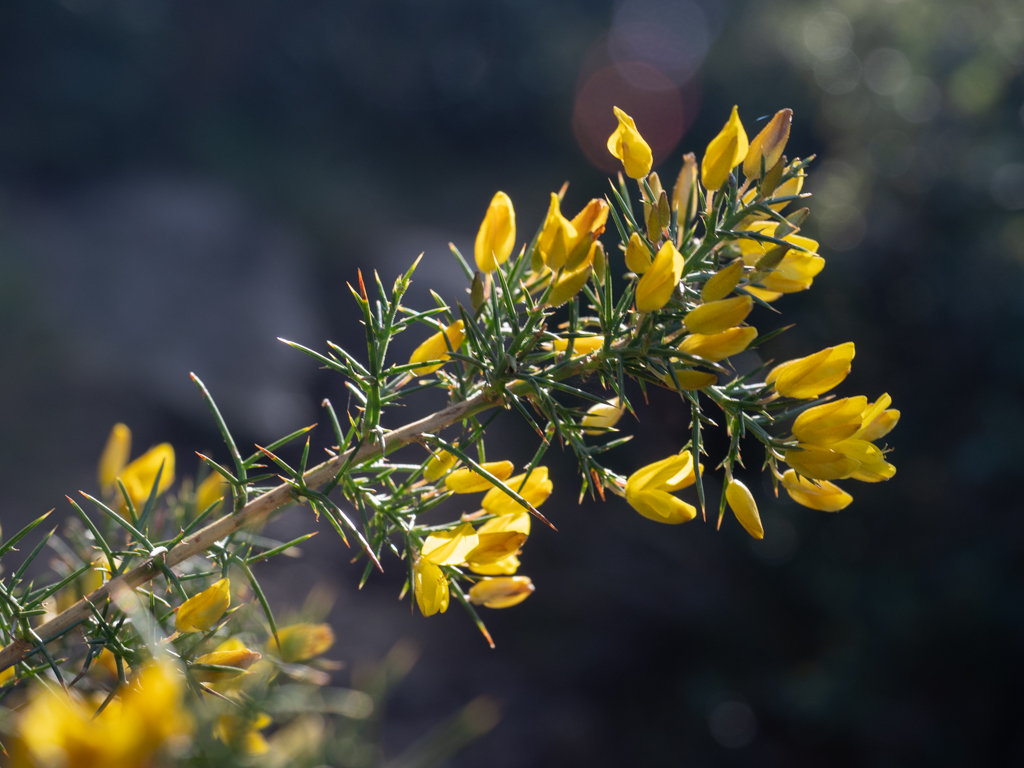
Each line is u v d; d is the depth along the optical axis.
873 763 4.52
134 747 0.42
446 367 0.88
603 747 5.23
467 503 4.54
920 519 5.03
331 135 21.89
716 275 0.76
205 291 10.05
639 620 5.93
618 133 0.83
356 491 0.78
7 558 2.84
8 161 13.53
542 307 0.79
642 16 20.19
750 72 9.41
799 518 5.39
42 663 0.74
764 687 5.27
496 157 23.91
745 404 0.78
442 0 24.14
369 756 1.41
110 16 16.19
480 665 5.75
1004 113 5.44
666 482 0.81
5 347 7.31
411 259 13.60
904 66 6.34
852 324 5.16
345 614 5.86
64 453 6.39
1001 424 4.52
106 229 11.21
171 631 0.89
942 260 5.10
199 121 17.56
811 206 5.70
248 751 0.95
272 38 20.28
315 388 9.23
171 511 1.07
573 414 0.81
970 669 4.54
